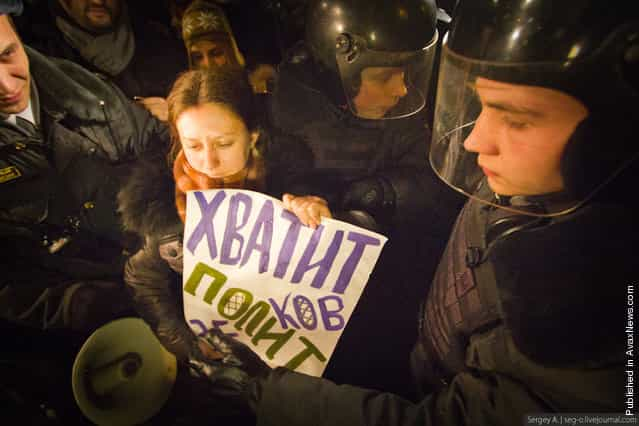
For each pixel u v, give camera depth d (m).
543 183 0.71
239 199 1.17
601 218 0.71
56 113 1.21
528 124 0.66
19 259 1.31
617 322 0.69
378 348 1.43
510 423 0.79
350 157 1.28
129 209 1.30
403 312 1.42
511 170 0.72
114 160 1.27
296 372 1.19
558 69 0.60
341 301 1.18
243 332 1.27
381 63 1.05
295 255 1.17
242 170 1.30
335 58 1.08
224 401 1.36
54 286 1.35
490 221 0.88
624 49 0.56
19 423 1.41
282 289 1.20
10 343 1.42
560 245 0.74
